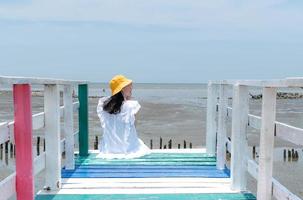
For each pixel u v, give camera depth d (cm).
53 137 490
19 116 354
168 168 634
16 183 359
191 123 3438
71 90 602
